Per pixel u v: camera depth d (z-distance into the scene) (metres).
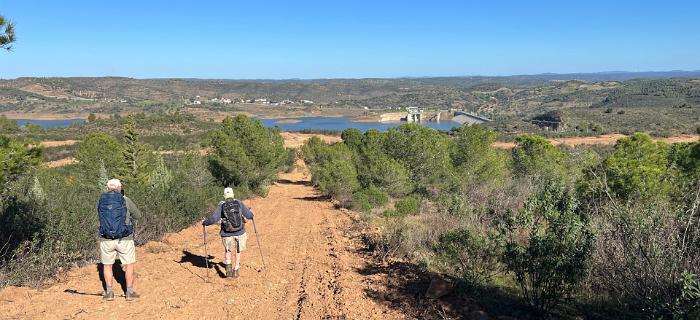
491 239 7.00
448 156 23.98
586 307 5.64
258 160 26.92
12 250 7.06
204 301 6.66
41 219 7.83
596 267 5.77
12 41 6.17
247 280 7.81
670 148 15.27
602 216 6.23
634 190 8.97
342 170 22.84
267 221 15.75
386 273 7.78
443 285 6.35
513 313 5.66
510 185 14.23
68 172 27.25
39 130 86.25
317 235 12.52
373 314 5.92
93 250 8.61
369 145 25.58
